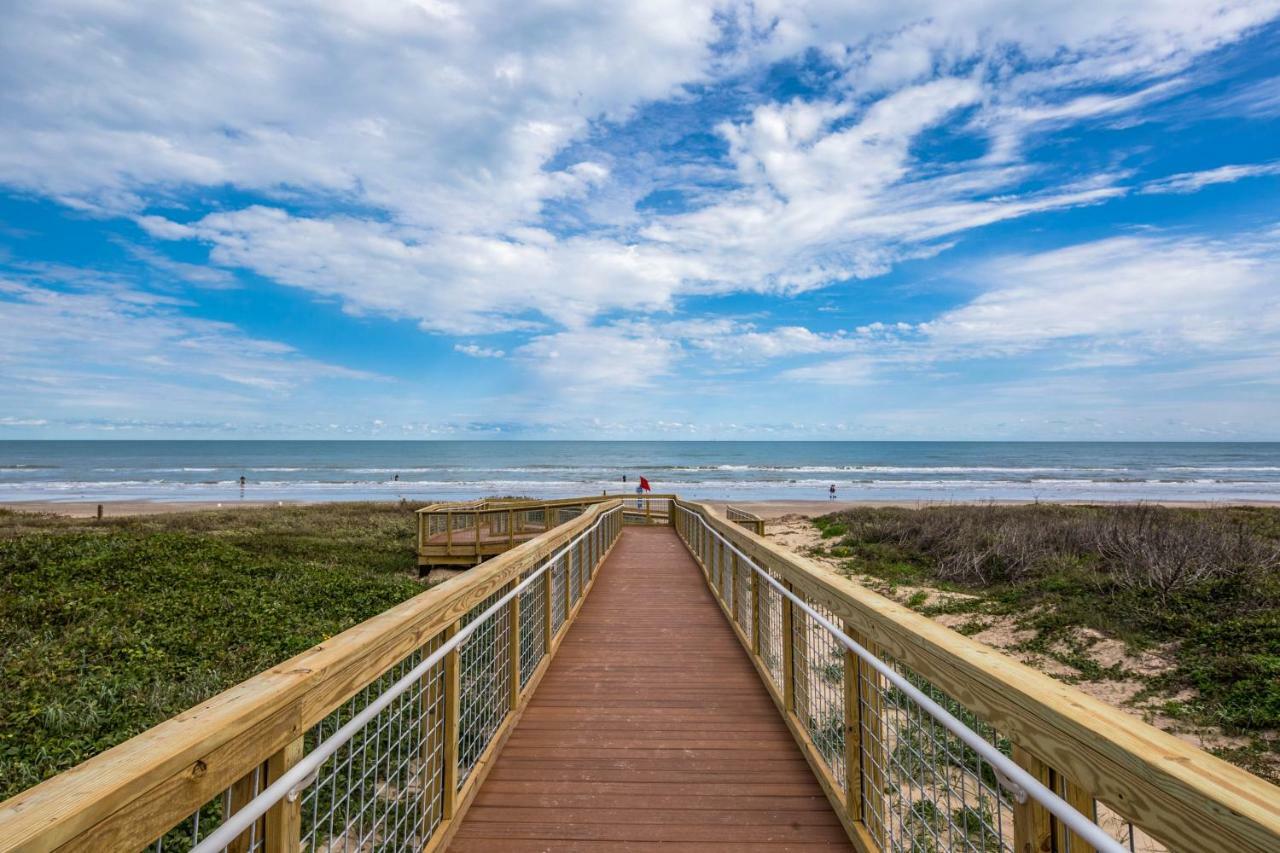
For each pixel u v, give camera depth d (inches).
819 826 114.7
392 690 85.7
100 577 324.8
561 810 120.2
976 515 669.9
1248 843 35.8
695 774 134.6
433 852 101.1
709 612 294.0
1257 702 217.6
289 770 61.9
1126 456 3722.9
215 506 1375.5
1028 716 57.5
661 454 4291.3
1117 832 123.8
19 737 159.5
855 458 3668.8
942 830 135.3
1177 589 341.1
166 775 45.6
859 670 109.8
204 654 226.4
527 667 187.5
